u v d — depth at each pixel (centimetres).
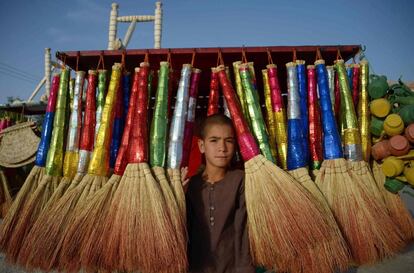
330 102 247
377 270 395
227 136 221
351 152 239
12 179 493
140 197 213
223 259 211
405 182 234
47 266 218
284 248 203
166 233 199
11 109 612
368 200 223
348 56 282
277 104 255
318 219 204
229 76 286
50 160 249
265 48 262
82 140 251
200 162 307
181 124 242
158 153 232
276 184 218
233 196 219
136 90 257
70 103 271
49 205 232
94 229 213
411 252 444
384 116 244
